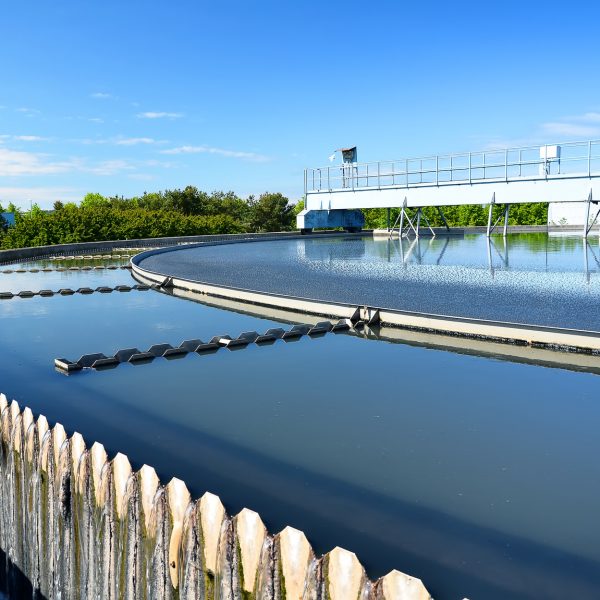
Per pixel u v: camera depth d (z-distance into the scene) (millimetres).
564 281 18328
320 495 5336
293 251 33406
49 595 6199
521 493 5266
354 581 3439
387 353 10430
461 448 6281
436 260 26438
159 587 4711
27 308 15859
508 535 4613
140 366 9867
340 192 40562
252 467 5961
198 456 6273
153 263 27750
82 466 5430
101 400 8172
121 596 5102
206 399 8094
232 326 13180
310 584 3646
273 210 73688
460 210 58344
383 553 4418
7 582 7184
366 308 12648
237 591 4098
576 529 4676
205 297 17312
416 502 5168
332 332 12250
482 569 4191
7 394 8531
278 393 8289
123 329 13055
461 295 15922
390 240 41969
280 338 11750
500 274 20547
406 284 18453
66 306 16109
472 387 8367
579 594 3904
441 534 4656
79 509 5527
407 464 5922
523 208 57438
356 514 4996
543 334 10195
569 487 5359
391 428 6898
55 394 8484
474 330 11062
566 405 7527
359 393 8227
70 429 7160
